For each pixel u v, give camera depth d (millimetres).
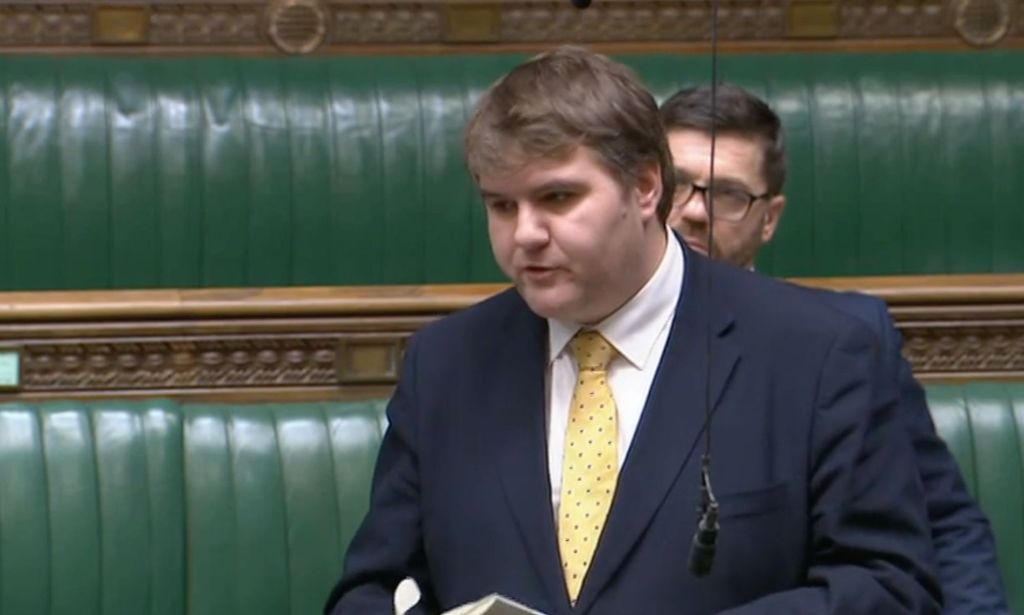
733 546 5156
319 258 11773
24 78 11688
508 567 5320
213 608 7730
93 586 7613
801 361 5285
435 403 5590
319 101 11898
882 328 5973
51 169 11523
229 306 7957
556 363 5496
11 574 7562
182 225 11648
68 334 7883
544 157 4922
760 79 12250
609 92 4992
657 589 5160
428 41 12688
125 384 7941
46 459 7652
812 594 5098
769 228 7520
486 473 5414
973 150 12250
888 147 12188
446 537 5449
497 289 8258
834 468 5184
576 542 5285
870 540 5184
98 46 12375
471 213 11859
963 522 5949
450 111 11945
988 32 12961
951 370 8359
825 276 12125
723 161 7133
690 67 12328
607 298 5254
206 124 11734
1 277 11500
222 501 7773
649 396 5320
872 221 12156
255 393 8031
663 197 5266
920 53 12586
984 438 8023
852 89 12273
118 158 11602
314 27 12539
